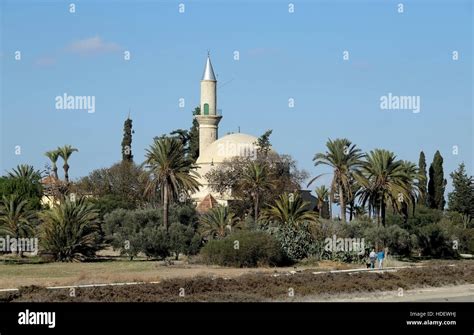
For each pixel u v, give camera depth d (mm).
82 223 83938
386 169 93938
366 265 75438
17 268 72562
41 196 117562
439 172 131625
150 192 98312
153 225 96562
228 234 86000
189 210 102000
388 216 108188
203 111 145750
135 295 45438
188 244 86750
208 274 62031
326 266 75750
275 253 75812
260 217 93188
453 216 125375
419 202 111500
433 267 68125
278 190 115812
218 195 124812
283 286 51188
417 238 96000
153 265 76812
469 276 62250
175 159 93688
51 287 48375
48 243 82562
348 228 86375
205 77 145750
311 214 87750
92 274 62812
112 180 137000
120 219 98562
